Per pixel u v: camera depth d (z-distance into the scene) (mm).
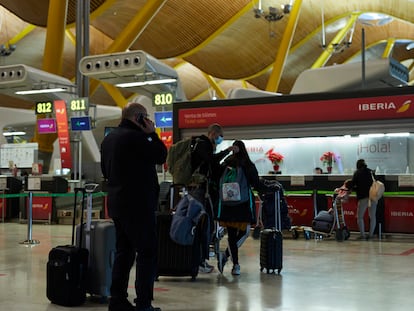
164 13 33125
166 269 6176
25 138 25578
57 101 17406
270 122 12523
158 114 16359
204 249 6254
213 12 33562
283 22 36938
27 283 6055
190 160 6449
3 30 35156
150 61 14750
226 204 6402
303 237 11617
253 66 42469
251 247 9695
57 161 19906
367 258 8211
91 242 5121
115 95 34438
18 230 13156
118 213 4449
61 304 4910
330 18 38812
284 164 14188
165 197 10242
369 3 38344
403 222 11312
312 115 12133
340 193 10984
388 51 48969
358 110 11680
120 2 28734
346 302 5062
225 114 12938
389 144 13180
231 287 5824
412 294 5445
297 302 5062
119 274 4543
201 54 41219
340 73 15086
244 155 6531
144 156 4492
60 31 21719
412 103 11180
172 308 4812
